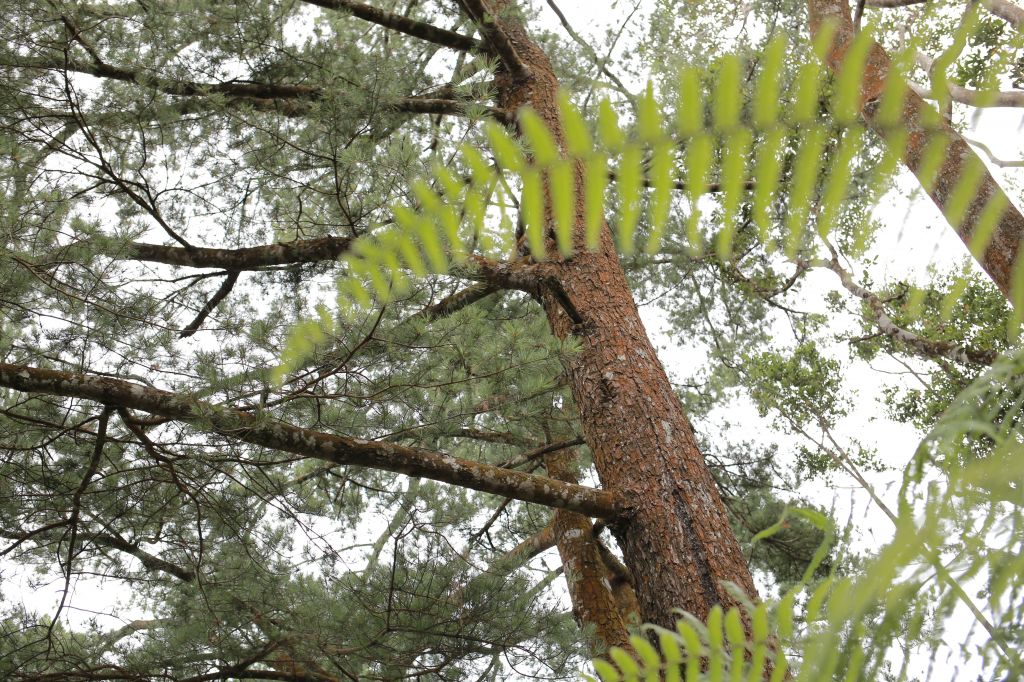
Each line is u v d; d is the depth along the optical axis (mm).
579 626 5590
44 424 3971
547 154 656
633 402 4555
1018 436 568
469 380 3920
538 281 4934
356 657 4840
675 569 4008
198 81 5320
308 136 4863
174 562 5043
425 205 737
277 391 3650
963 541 564
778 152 665
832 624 591
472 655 4836
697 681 712
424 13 6496
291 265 5707
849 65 657
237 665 4816
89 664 4785
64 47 4801
